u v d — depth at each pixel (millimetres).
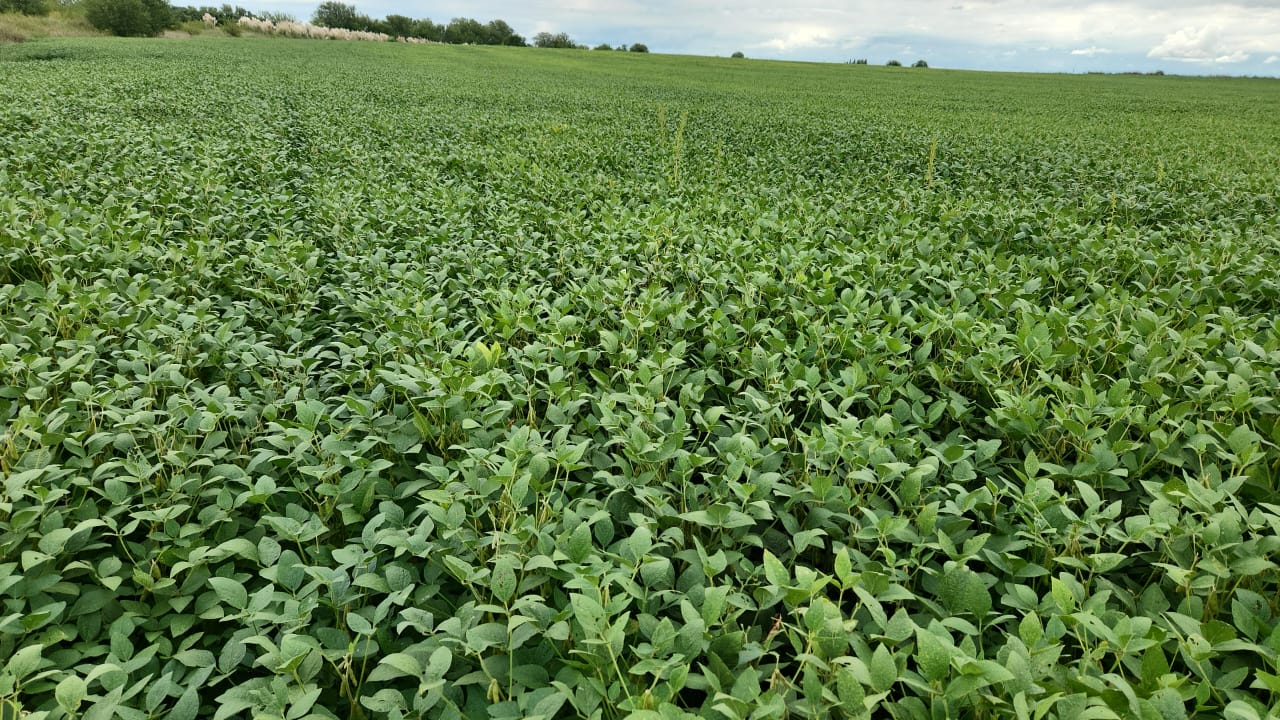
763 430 3807
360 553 2641
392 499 3256
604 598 2344
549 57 60656
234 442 3764
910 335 4988
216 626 2758
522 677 2189
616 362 4547
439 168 11891
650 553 2949
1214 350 4555
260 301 5723
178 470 3357
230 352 4465
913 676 2045
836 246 6871
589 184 10648
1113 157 15586
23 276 6109
